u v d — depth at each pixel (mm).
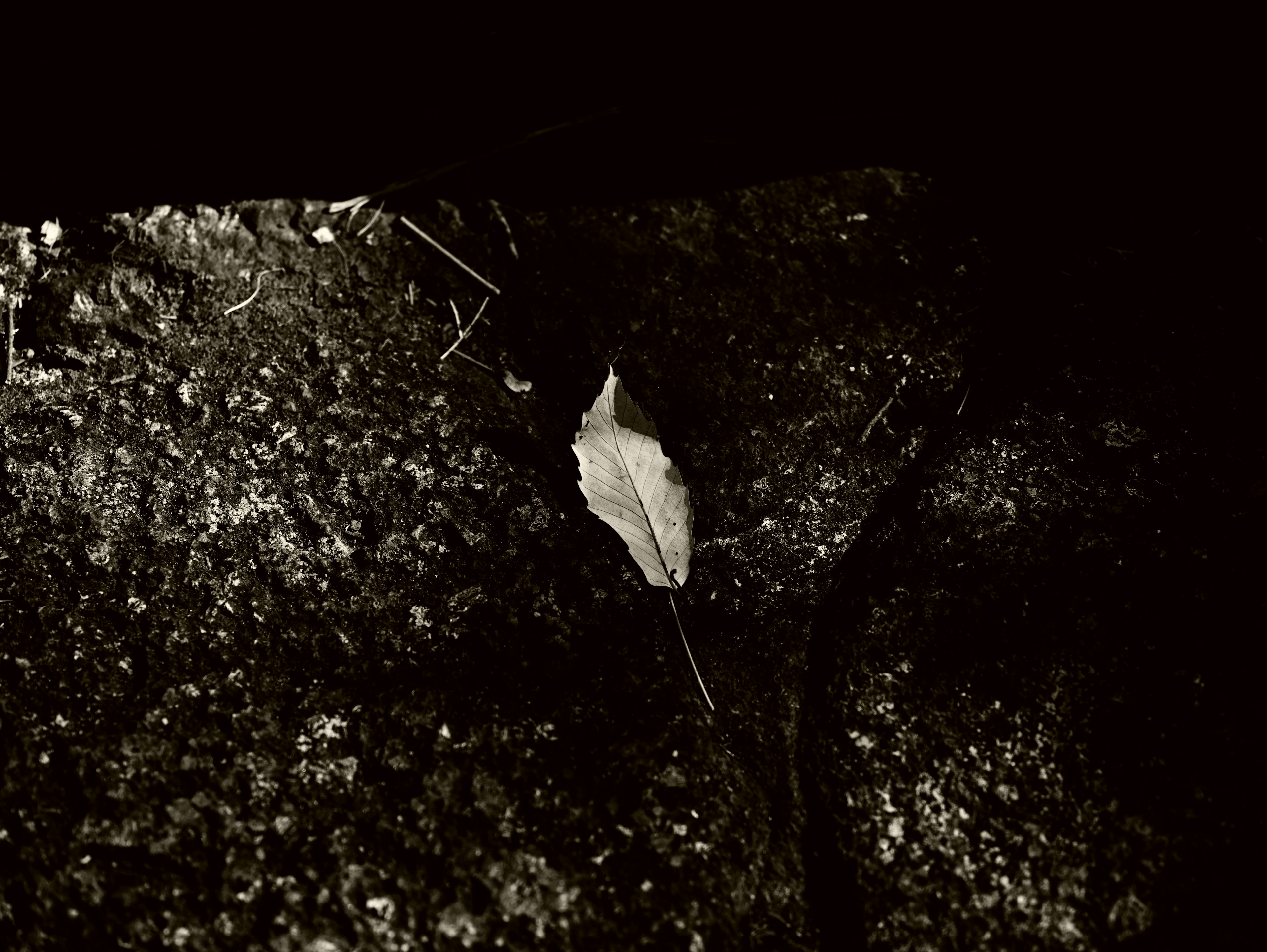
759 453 653
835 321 689
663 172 741
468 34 768
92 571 610
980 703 586
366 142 742
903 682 593
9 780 563
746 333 686
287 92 750
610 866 559
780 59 779
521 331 688
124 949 541
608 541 630
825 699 594
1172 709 581
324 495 635
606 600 615
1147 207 730
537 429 661
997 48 782
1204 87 770
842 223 724
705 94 768
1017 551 619
